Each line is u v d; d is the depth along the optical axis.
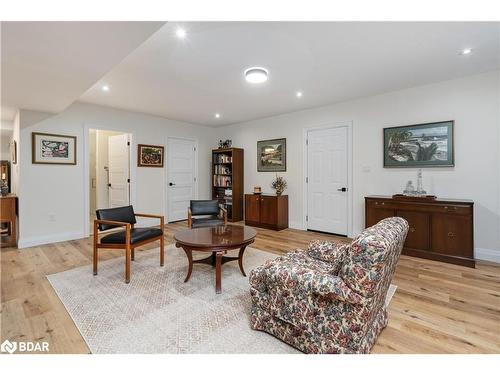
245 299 2.20
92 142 6.37
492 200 3.13
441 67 2.96
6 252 3.47
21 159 3.68
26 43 1.88
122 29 1.72
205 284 2.49
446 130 3.37
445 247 3.08
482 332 1.76
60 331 1.74
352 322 1.36
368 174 4.07
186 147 6.01
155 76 3.16
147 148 5.23
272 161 5.37
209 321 1.86
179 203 5.89
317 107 4.62
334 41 2.36
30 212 3.78
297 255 2.13
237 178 5.80
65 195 4.11
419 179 3.57
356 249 1.30
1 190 4.03
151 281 2.55
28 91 2.92
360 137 4.14
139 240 2.66
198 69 2.96
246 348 1.58
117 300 2.16
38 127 3.83
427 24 2.10
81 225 4.29
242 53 2.58
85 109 4.32
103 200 5.95
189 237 2.60
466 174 3.27
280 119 5.21
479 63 2.86
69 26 1.67
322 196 4.65
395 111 3.78
